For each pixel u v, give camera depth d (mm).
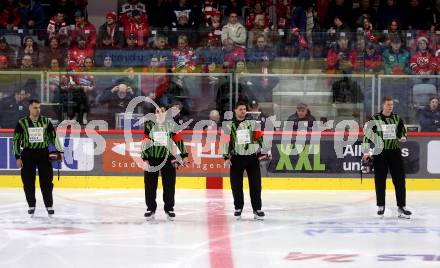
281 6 19000
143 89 14898
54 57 14891
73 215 11492
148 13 18391
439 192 14734
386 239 9438
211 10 18422
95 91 14906
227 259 8094
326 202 13242
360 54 14945
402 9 18797
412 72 14977
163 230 10086
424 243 9148
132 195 14023
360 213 11891
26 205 12594
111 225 10523
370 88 14938
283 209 12320
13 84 14859
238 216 11125
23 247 8789
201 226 10453
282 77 14883
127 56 14930
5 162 14977
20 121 11070
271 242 9203
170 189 10938
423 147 14977
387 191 14852
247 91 14844
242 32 14914
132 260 8016
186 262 7934
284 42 14969
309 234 9828
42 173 11188
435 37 15086
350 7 18594
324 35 14984
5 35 14891
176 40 14945
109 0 19422
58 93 14875
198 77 14844
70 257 8180
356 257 8219
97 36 14984
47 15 18703
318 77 14906
